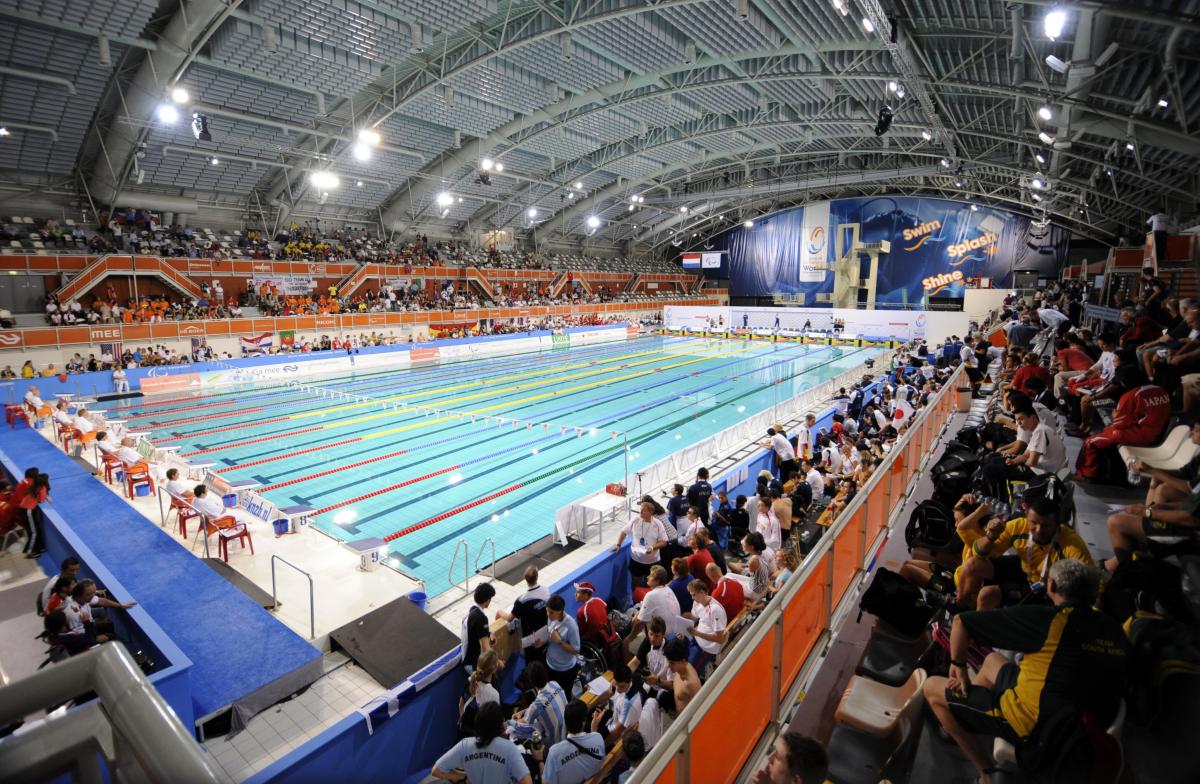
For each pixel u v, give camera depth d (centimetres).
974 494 403
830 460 988
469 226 3809
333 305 2866
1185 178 1947
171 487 845
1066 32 1218
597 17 1639
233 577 710
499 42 1836
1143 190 2334
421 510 1037
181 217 2588
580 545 823
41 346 2012
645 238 4991
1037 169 2481
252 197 2805
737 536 803
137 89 1766
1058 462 502
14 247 2088
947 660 317
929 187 3991
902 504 590
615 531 862
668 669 485
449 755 386
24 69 1630
